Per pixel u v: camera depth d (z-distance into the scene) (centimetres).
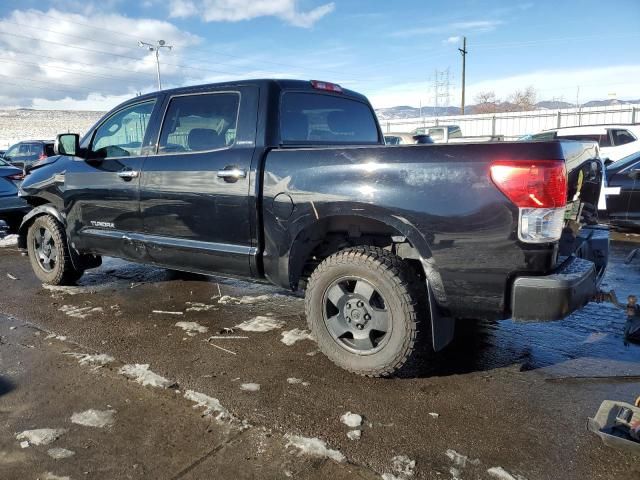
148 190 413
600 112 2530
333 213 316
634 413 254
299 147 365
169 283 544
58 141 473
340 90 450
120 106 462
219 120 383
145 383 315
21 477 228
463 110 4828
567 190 276
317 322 334
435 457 241
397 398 296
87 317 439
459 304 289
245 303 474
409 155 292
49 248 533
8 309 464
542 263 266
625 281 536
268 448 249
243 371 332
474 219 274
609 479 225
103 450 248
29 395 303
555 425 267
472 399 295
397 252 333
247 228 358
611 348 365
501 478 226
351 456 242
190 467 235
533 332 399
